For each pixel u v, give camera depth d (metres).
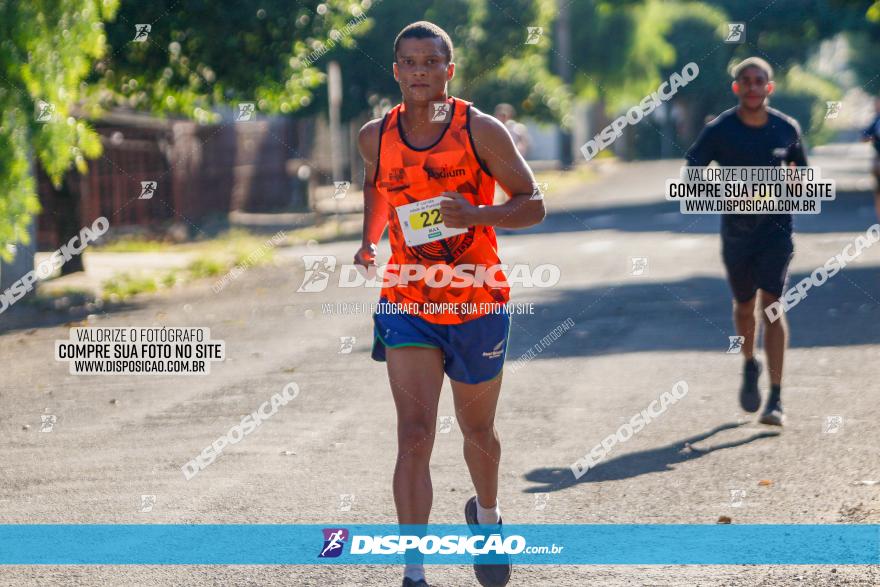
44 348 19.47
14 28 21.36
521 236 36.09
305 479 10.72
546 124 76.12
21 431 13.14
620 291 23.02
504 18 56.44
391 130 7.60
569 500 9.79
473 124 7.44
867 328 17.91
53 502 10.10
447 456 11.48
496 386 7.82
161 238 45.12
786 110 101.75
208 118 31.64
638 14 89.75
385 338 7.64
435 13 53.47
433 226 7.55
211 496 10.20
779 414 12.11
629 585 7.70
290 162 64.31
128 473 11.08
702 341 17.42
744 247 12.29
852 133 120.94
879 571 7.64
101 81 29.42
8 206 21.97
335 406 14.03
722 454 11.12
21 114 21.91
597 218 41.78
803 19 69.69
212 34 28.89
